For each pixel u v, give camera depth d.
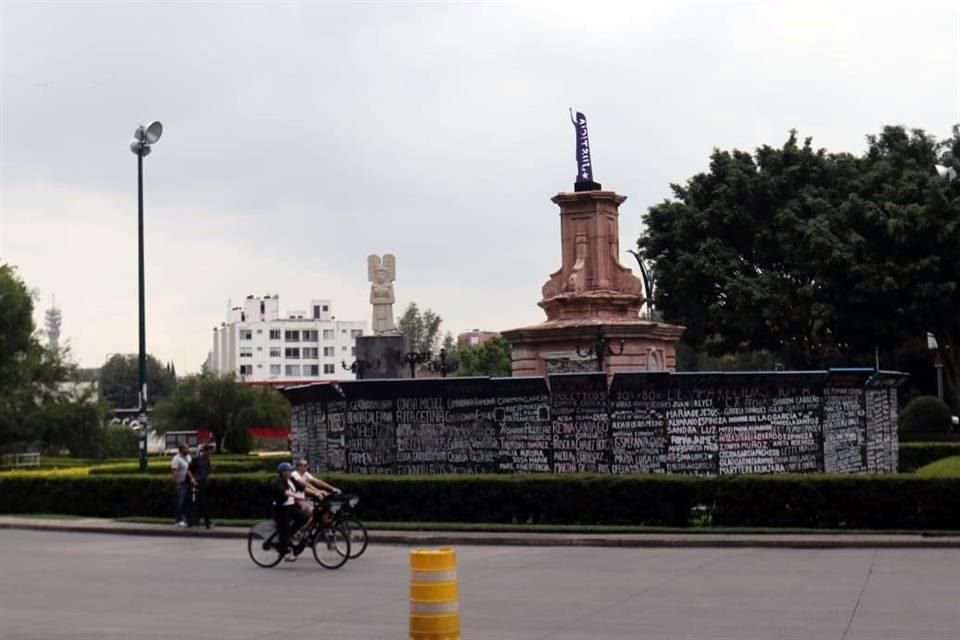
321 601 17.95
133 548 27.80
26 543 29.39
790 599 17.19
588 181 47.91
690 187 67.81
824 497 28.12
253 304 187.25
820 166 65.69
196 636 14.88
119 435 79.00
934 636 13.93
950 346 60.94
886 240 60.00
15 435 71.00
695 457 32.59
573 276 47.19
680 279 64.44
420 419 34.31
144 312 41.47
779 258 64.62
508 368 120.12
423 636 10.41
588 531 28.12
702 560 22.98
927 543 25.25
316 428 36.09
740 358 98.88
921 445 45.31
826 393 33.59
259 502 33.84
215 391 84.75
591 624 15.19
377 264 72.19
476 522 30.53
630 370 44.84
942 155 65.69
